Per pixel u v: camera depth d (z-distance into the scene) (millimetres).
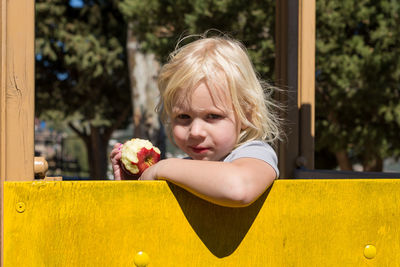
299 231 1141
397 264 1216
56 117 13906
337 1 7918
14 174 1286
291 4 2768
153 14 8094
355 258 1180
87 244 1014
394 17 8094
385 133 8250
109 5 13562
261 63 7285
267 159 1259
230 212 1104
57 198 999
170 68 1459
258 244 1116
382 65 7742
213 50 1399
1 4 1279
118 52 13391
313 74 2803
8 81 1287
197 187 1055
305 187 1149
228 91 1367
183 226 1076
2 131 1273
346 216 1175
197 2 7438
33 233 986
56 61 13555
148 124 10156
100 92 14109
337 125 8453
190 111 1355
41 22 12453
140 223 1048
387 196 1213
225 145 1380
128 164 1552
